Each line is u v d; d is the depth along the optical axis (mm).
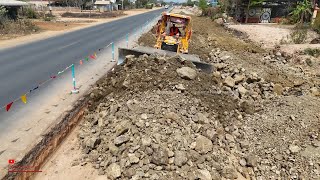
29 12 49062
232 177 7742
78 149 8594
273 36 31406
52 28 35750
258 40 29625
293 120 10078
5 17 33594
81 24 42531
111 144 8055
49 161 8039
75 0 84500
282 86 14367
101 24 42531
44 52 19594
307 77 16734
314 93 13430
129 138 8039
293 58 20719
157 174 7113
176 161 7492
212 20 52344
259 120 10570
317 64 19625
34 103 10539
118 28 36031
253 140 9508
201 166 7648
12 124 8906
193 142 8273
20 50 20203
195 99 10672
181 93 10797
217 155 8273
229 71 15359
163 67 12266
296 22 43531
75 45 22703
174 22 16875
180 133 8406
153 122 8664
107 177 7289
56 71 14734
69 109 10094
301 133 9430
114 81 11938
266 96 13141
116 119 9172
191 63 13188
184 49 16641
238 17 51625
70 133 9570
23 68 15219
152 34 28547
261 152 8867
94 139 8344
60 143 8891
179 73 11914
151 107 9398
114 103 10391
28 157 7414
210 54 20000
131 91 10766
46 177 7359
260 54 21344
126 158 7496
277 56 20688
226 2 56344
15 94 11367
